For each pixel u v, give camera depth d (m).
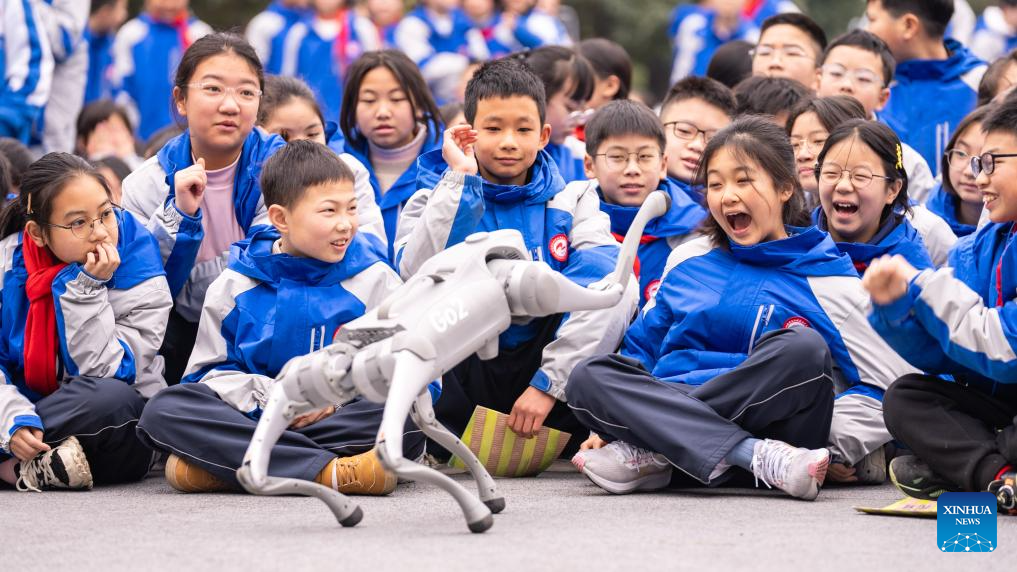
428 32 31.80
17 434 12.27
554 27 32.88
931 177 17.02
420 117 17.03
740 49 21.55
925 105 19.78
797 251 12.64
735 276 12.70
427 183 13.93
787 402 11.54
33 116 21.50
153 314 13.17
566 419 13.45
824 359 11.55
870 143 13.55
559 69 18.39
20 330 12.98
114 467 12.82
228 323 12.66
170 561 8.45
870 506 10.93
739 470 11.91
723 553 8.63
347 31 30.19
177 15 28.42
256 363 12.53
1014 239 11.20
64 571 8.22
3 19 21.36
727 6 31.84
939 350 10.79
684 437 11.47
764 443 11.45
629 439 11.72
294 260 12.57
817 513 10.48
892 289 10.26
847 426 12.23
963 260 11.88
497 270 9.84
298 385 9.35
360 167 15.30
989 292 11.47
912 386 11.14
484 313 9.54
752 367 11.56
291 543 9.01
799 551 8.74
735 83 21.38
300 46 30.11
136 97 28.19
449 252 9.83
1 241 13.25
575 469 14.01
